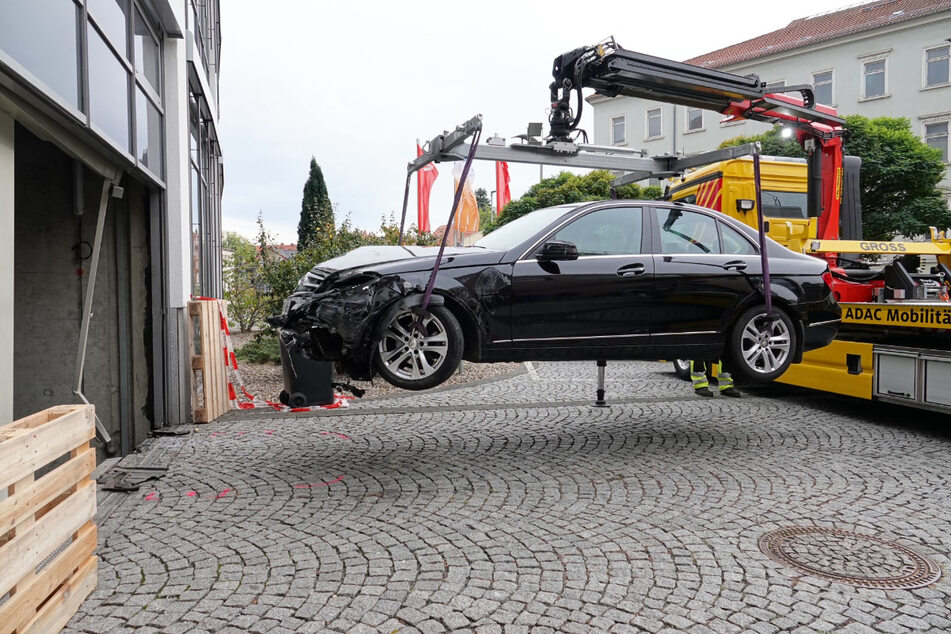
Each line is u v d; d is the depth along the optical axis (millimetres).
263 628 2953
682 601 3172
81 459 3215
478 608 3113
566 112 6102
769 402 8445
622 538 3967
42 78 3814
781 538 3951
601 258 5496
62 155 6676
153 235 7141
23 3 3543
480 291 5066
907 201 28219
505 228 6137
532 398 8898
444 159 5762
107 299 6750
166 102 7215
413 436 6719
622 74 6020
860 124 28406
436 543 3914
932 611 3074
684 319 5691
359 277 4840
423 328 4941
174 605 3184
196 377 7434
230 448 6285
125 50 5699
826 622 2977
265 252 12578
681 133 39469
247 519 4371
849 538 3945
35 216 6629
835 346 7500
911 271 8617
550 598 3209
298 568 3588
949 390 6188
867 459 5707
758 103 7383
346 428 7105
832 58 36438
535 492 4875
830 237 9367
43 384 6621
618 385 9984
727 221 6148
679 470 5414
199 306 7402
